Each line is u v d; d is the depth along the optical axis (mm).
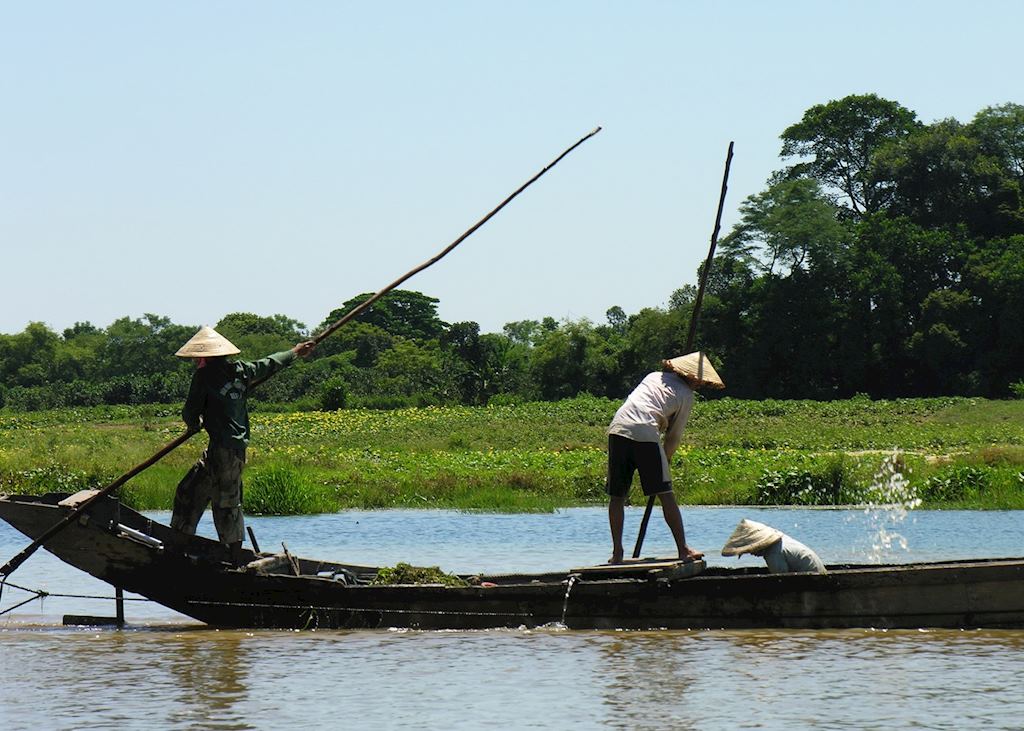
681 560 29953
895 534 53750
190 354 30109
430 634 29188
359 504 77625
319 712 21812
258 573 30281
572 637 28516
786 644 27219
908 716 21125
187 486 30891
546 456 107188
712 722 20906
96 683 24250
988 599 28172
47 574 42281
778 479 75625
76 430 167000
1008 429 136750
